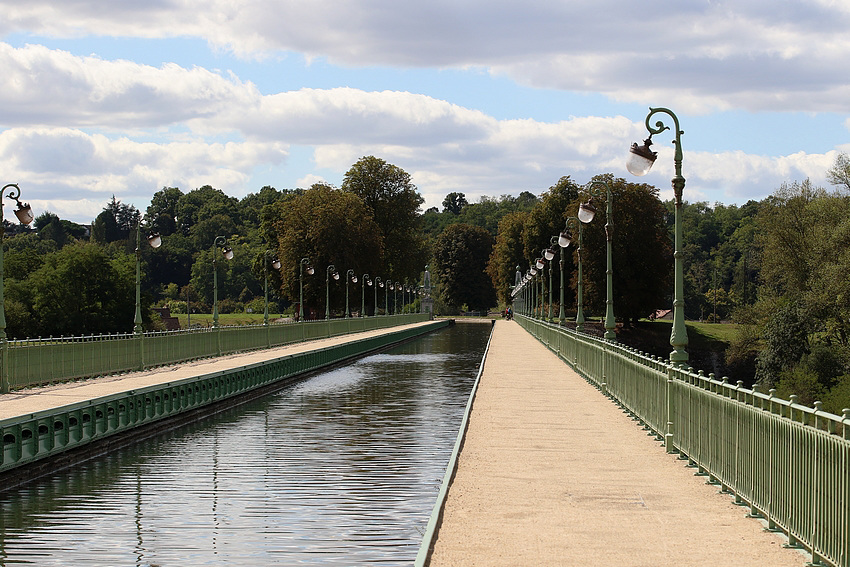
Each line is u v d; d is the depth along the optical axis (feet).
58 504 47.96
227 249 132.05
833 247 169.68
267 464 60.13
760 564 26.04
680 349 47.88
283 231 300.81
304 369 131.85
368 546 39.11
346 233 274.57
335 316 312.71
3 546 39.29
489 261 456.86
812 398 154.92
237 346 139.03
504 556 26.81
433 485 52.75
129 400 70.44
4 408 61.41
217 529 42.09
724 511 33.09
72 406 60.64
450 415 87.35
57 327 238.68
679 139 49.32
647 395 55.77
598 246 254.88
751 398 33.53
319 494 50.14
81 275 245.24
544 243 314.76
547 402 71.00
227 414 89.20
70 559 37.24
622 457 45.19
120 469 58.65
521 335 227.61
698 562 26.25
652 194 259.60
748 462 33.14
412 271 344.90
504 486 37.73
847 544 23.89
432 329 318.24
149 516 44.93
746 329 199.00
